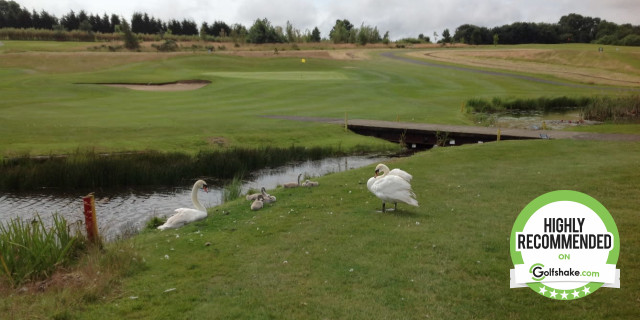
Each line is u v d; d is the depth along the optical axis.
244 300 7.72
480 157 22.09
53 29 129.75
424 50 121.88
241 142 30.39
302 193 16.06
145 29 140.12
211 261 9.59
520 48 122.44
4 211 18.31
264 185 22.53
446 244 10.01
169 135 30.06
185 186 22.44
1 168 22.09
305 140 32.03
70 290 8.05
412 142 33.16
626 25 166.75
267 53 100.69
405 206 13.59
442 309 7.27
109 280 8.49
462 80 69.44
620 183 15.35
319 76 69.88
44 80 56.47
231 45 119.69
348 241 10.45
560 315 7.05
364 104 47.47
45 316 7.30
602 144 24.84
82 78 60.34
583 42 173.12
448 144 31.89
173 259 9.77
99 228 15.91
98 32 129.00
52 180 21.73
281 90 55.31
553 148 23.86
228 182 23.28
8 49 90.19
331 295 7.82
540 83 68.12
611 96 52.34
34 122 31.73
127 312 7.43
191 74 68.88
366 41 142.88
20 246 9.38
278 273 8.78
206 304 7.62
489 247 9.78
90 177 21.95
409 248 9.87
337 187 16.86
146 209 18.61
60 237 10.52
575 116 44.81
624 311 7.11
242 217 13.32
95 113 37.69
